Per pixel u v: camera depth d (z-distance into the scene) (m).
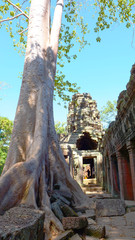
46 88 6.25
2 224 2.00
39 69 6.39
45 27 7.36
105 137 15.26
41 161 4.47
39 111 5.48
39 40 6.90
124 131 8.79
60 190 5.21
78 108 24.03
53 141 5.74
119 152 11.00
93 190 17.94
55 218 3.53
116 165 14.17
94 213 4.70
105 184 18.12
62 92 12.28
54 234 3.21
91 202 5.20
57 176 5.44
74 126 23.53
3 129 27.20
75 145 20.02
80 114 23.38
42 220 2.54
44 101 5.76
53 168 5.46
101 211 5.01
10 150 4.90
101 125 23.50
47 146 5.46
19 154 4.77
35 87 6.05
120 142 10.15
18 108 5.69
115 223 4.36
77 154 19.50
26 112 5.55
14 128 5.29
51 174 5.36
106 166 18.16
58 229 3.31
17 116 5.52
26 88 6.02
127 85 6.78
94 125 22.88
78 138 21.06
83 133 22.00
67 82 11.82
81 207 5.02
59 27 8.15
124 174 10.55
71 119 24.20
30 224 2.06
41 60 6.62
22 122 5.36
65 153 14.73
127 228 3.96
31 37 6.92
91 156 19.80
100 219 4.70
